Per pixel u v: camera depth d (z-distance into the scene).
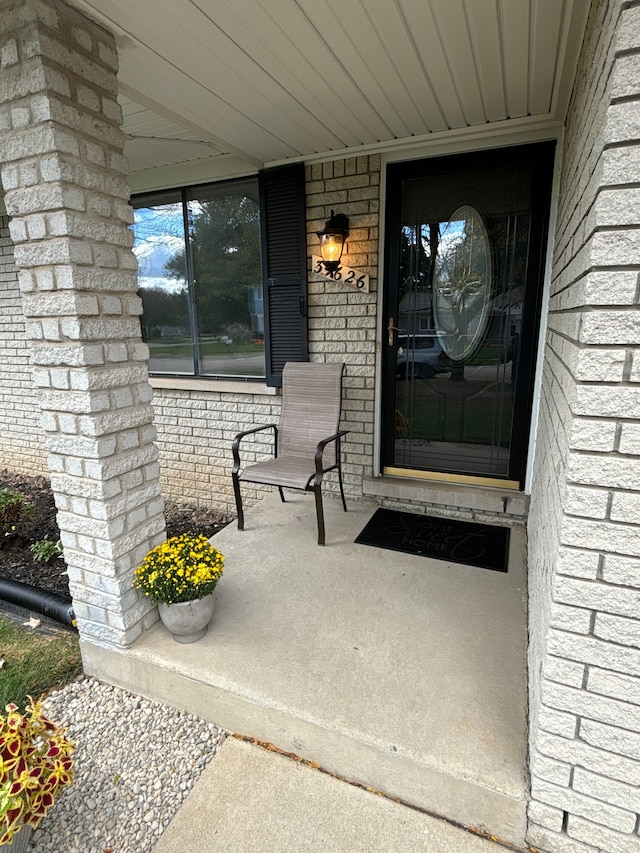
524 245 2.85
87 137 1.68
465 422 3.19
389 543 2.83
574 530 1.08
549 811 1.28
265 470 2.95
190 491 4.29
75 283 1.66
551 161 2.68
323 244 3.09
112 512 1.86
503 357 3.02
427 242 3.06
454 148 2.84
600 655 1.12
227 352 3.90
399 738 1.49
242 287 3.72
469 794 1.39
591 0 1.45
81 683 2.07
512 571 2.51
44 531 3.80
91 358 1.73
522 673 1.77
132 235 1.89
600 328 0.98
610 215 0.95
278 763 1.62
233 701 1.72
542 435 2.39
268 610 2.18
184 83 2.17
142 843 1.40
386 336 3.26
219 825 1.42
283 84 2.19
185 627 1.91
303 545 2.82
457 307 3.08
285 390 3.39
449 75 2.12
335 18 1.70
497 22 1.72
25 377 5.02
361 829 1.40
